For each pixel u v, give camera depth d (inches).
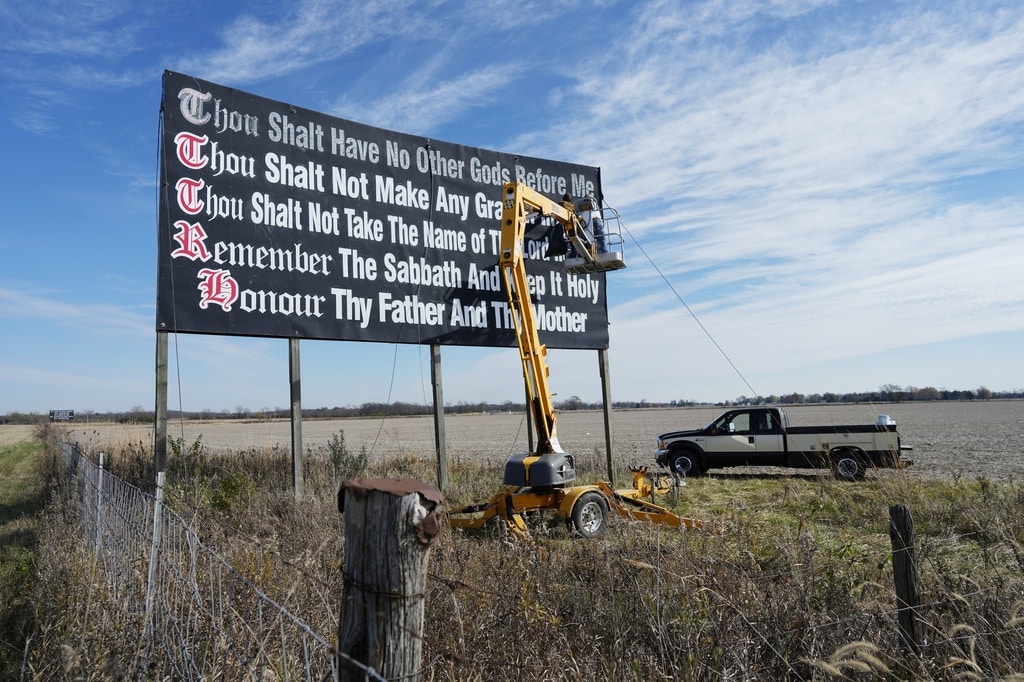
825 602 174.4
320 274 456.8
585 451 991.0
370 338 477.7
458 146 545.0
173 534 181.8
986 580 180.7
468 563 208.5
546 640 154.5
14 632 202.7
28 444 1620.3
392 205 500.4
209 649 131.7
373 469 602.2
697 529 272.7
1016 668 143.1
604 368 613.0
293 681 128.4
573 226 497.4
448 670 134.6
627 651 155.8
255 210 431.2
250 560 201.2
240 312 417.7
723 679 142.9
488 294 547.5
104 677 141.4
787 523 331.9
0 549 333.4
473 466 664.4
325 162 468.4
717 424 692.1
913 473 583.5
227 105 426.9
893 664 148.4
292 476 443.2
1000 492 387.2
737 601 170.7
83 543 266.7
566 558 229.9
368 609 85.5
